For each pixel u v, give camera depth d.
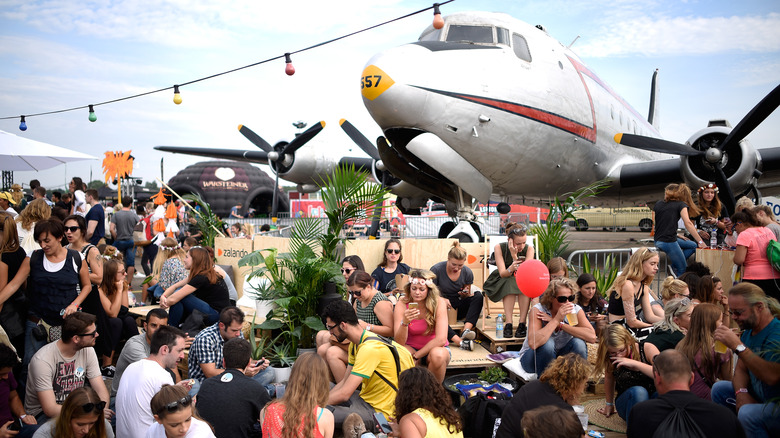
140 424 3.62
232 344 3.80
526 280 4.75
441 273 6.25
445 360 4.77
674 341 4.45
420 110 8.09
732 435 2.89
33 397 3.97
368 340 4.25
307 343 5.91
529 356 4.90
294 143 13.78
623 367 4.38
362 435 3.77
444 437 3.05
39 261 4.80
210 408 3.60
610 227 29.86
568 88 10.14
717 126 9.68
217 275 6.19
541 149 9.59
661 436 2.90
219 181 35.12
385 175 13.05
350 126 13.29
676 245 7.26
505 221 16.62
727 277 6.60
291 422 3.08
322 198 6.62
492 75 8.72
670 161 11.90
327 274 6.03
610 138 12.04
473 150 8.73
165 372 3.82
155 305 7.75
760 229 5.53
